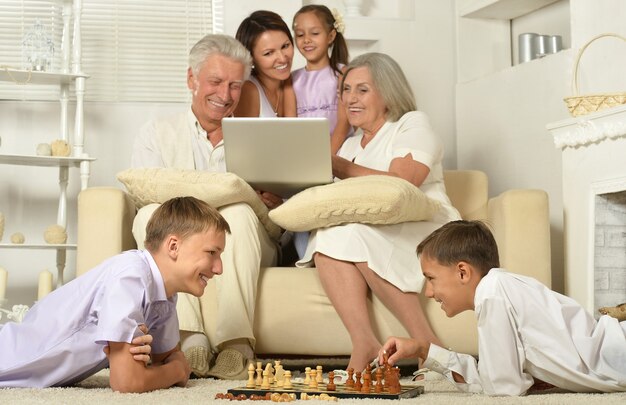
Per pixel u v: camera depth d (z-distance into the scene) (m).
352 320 2.31
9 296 3.88
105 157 3.99
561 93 3.36
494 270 1.81
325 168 2.48
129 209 2.59
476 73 4.23
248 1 4.07
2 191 3.90
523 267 2.53
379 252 2.36
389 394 1.65
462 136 4.17
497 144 3.87
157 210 1.89
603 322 1.83
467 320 2.45
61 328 1.82
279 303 2.46
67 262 3.92
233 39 2.95
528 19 4.13
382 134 2.80
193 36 4.13
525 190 2.57
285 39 3.25
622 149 2.54
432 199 2.51
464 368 1.86
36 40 3.79
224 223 1.90
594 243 2.67
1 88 3.93
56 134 3.97
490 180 3.93
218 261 1.90
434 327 2.43
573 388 1.80
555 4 3.92
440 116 4.23
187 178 2.43
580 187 2.76
